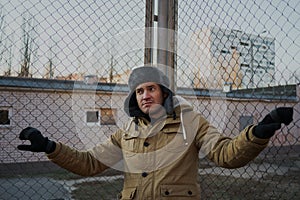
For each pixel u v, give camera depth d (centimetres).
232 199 291
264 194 337
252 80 212
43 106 392
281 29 193
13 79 334
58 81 358
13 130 372
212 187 288
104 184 427
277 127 113
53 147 143
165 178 137
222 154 134
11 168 486
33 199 418
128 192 143
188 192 137
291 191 372
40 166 540
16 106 359
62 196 434
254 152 122
